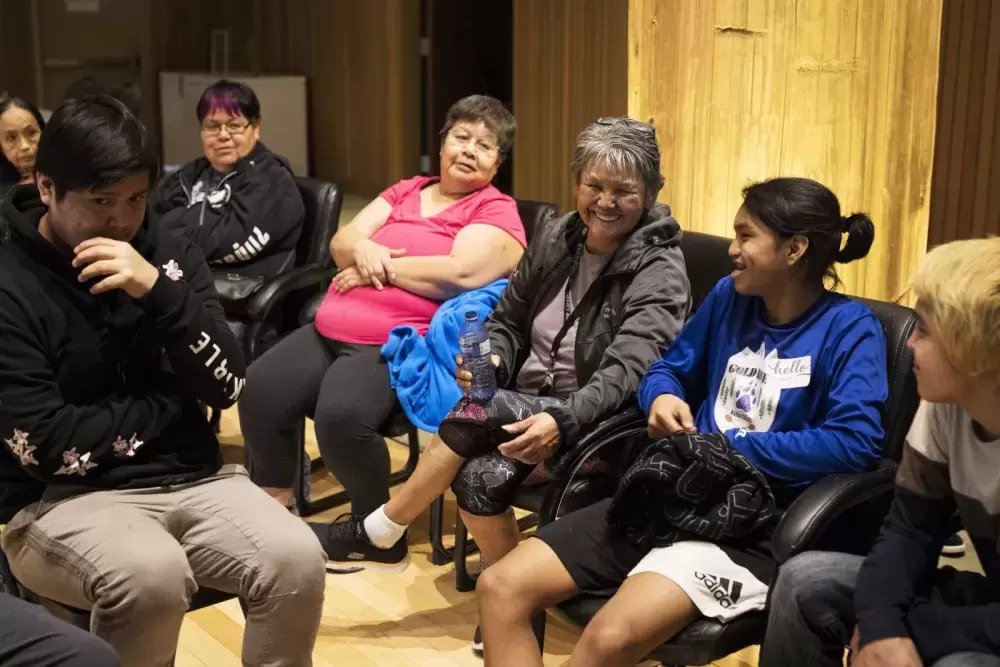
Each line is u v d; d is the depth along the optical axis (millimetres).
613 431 2195
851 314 1979
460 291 2857
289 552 1899
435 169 5961
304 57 6273
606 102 3635
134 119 1816
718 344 2131
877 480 1858
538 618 2047
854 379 1928
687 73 2967
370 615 2627
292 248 3410
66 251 1856
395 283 2867
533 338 2482
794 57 3031
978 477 1594
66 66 5941
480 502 2246
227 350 1973
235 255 3334
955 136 3982
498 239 2863
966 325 1489
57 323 1832
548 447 2170
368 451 2736
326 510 3176
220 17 6297
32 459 1815
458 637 2537
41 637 1569
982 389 1527
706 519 1896
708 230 3090
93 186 1759
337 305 2922
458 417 2307
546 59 3842
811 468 1902
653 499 1964
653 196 2377
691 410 2221
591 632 1816
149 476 1948
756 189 2018
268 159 3422
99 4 5930
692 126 2998
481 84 5988
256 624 1932
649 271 2334
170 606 1798
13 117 3395
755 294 2037
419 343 2742
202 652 2439
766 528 1936
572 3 3693
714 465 1899
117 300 1892
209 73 6098
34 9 5781
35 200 1895
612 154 2283
